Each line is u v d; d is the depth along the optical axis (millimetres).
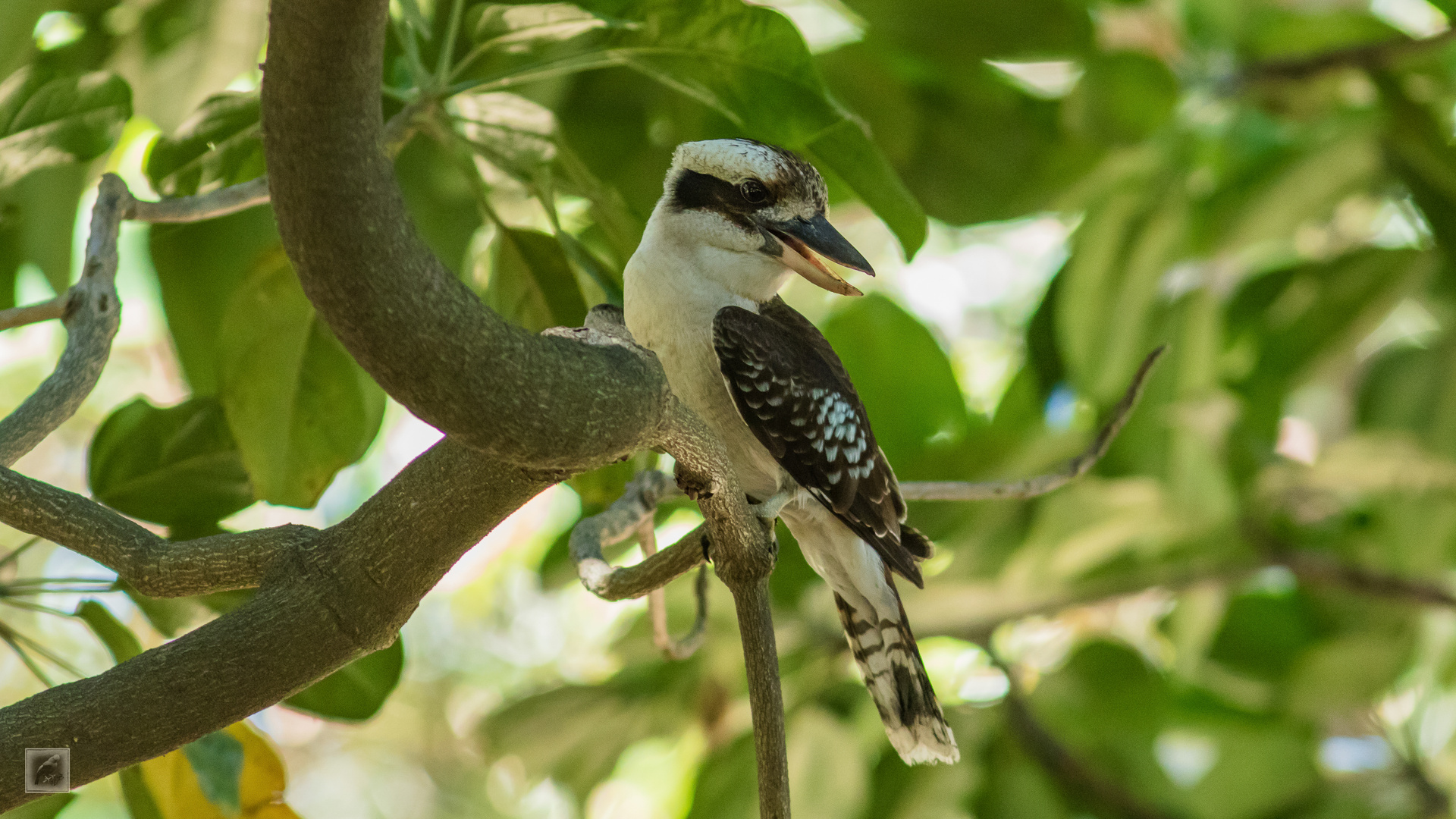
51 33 8516
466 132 6148
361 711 6590
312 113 2621
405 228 2826
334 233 2732
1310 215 10391
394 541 3643
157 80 8492
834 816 9703
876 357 10719
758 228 6539
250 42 8484
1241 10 10891
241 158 6523
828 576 6914
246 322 6527
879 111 10172
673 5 5738
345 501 13656
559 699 11281
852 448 6543
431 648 16109
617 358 3383
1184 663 11477
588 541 5609
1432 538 10781
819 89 5965
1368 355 13742
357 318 2846
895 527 6711
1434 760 11883
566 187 6453
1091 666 11430
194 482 6477
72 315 4910
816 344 6859
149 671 3588
